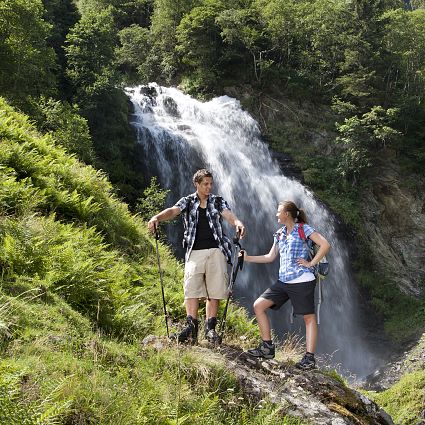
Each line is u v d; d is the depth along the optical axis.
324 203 39.06
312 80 47.66
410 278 38.66
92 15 37.72
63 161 12.11
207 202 5.89
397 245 40.34
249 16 51.31
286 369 5.63
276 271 33.44
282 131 44.53
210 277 5.77
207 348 5.46
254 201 36.72
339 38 48.00
